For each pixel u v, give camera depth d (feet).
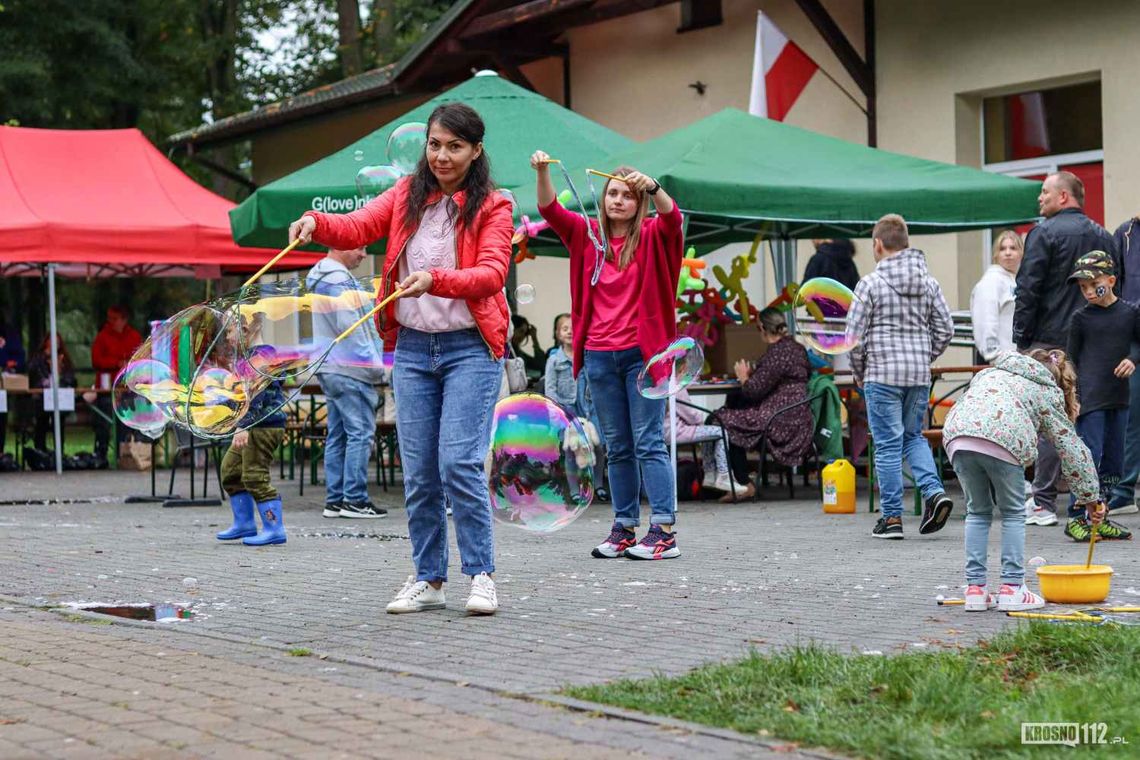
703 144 34.60
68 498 41.16
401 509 35.99
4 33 84.48
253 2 103.45
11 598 20.77
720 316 39.78
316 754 11.74
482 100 39.68
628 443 24.79
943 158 47.75
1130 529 27.76
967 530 18.84
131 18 91.56
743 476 36.70
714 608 19.13
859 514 32.71
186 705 13.62
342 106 67.97
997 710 12.50
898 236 28.14
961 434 18.62
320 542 28.45
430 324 18.54
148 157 56.70
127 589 21.90
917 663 14.12
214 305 19.16
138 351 19.53
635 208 23.97
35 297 80.23
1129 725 11.78
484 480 18.90
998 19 46.11
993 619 17.90
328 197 37.19
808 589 20.83
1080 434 29.58
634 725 12.52
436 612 19.16
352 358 31.48
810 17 48.49
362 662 15.55
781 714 12.52
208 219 53.83
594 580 22.09
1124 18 42.91
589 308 24.45
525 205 33.58
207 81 104.73
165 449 55.01
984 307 34.12
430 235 18.51
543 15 57.21
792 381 36.24
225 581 22.71
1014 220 35.81
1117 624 16.21
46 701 13.97
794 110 52.65
